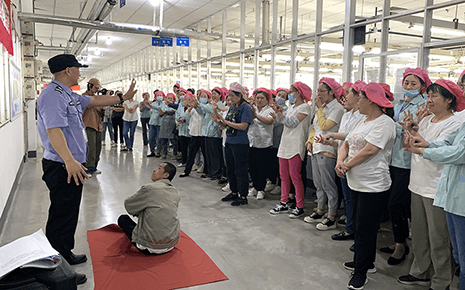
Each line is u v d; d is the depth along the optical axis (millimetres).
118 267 2627
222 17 8672
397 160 2807
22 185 5109
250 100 5016
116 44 13609
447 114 2303
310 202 4621
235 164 4316
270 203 4512
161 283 2430
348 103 3057
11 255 1199
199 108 5594
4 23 3758
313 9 7520
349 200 3285
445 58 4664
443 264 2297
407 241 3350
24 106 7117
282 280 2553
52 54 18859
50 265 1183
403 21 4668
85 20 7543
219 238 3307
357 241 2449
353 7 5000
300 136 3844
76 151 2494
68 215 2586
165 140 7605
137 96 15711
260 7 7422
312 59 6375
